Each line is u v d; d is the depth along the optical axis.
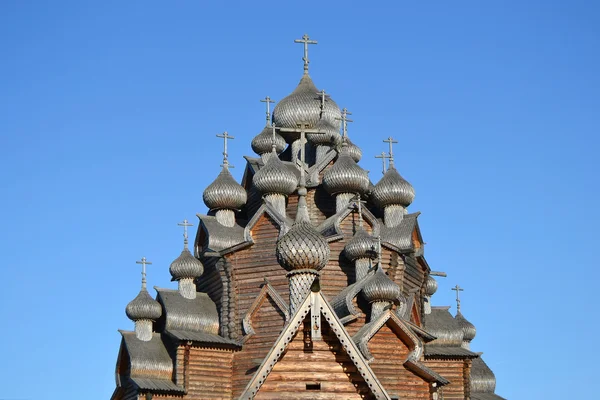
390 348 78.25
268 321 93.94
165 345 95.44
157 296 97.50
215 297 98.88
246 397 55.75
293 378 57.41
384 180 102.88
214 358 93.94
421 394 77.75
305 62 115.44
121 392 96.12
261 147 110.44
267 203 98.50
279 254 64.25
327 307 57.25
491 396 110.44
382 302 84.88
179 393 91.81
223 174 104.12
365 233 93.69
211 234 99.38
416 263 100.12
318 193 103.69
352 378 57.75
